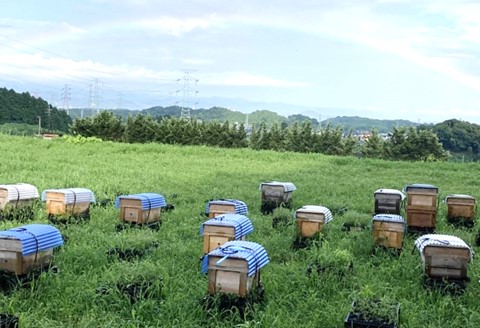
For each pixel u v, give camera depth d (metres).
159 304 7.52
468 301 7.88
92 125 44.81
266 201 15.11
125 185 18.17
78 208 12.61
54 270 8.52
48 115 82.75
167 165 25.52
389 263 9.68
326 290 8.30
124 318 7.18
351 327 6.67
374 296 7.68
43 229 8.59
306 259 9.83
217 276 7.48
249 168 25.62
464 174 25.14
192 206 15.16
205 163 27.08
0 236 7.89
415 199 12.41
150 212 12.28
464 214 13.52
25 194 12.88
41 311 7.12
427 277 8.46
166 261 9.37
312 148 47.53
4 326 6.40
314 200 16.69
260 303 7.68
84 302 7.50
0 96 75.56
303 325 7.03
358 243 10.78
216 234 9.32
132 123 44.84
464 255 8.26
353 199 17.14
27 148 29.14
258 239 11.37
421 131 44.75
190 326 6.89
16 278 7.82
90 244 10.33
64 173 19.97
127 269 8.22
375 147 46.47
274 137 47.91
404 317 7.08
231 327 6.89
